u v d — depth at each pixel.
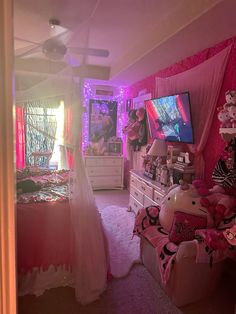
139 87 4.66
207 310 1.92
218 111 2.41
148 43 2.87
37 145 2.76
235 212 2.05
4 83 0.65
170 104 3.12
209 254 1.88
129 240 3.02
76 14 2.22
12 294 0.73
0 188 0.68
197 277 1.96
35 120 2.45
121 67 3.86
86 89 5.37
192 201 2.16
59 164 3.07
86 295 1.97
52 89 2.27
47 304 1.96
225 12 1.89
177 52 2.86
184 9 2.15
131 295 2.08
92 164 5.20
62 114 2.28
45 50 2.12
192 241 1.90
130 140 4.80
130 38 3.08
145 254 2.45
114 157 5.33
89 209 2.06
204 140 2.71
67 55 2.07
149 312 1.89
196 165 2.84
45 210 2.09
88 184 2.10
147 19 2.53
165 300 2.03
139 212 2.52
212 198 2.20
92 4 2.02
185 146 3.12
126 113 5.32
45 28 2.64
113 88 5.59
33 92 2.37
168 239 2.13
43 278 2.10
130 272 2.41
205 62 2.64
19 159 2.83
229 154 2.28
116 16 2.46
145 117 4.36
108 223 3.51
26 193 2.40
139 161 4.71
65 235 2.15
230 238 1.73
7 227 0.70
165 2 2.17
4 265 0.71
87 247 2.02
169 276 1.90
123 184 5.48
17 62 2.41
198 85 2.76
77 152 2.02
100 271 2.07
